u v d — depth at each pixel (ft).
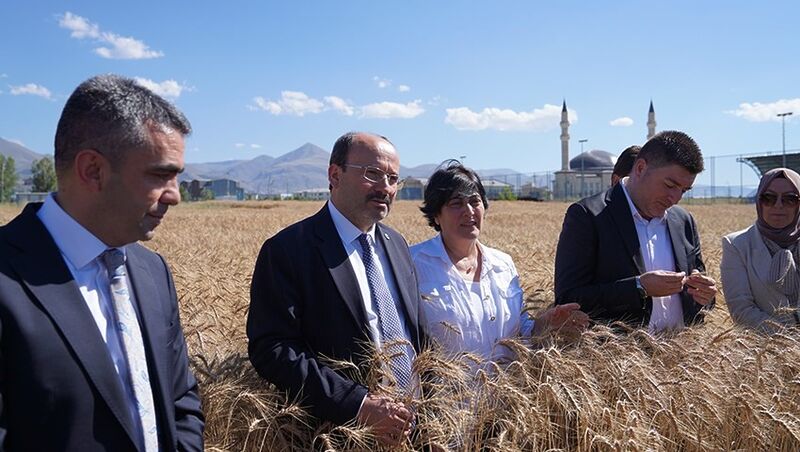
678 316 14.92
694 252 15.25
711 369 11.66
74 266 6.99
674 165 13.44
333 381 10.07
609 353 11.75
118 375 6.91
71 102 6.86
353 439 9.72
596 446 9.95
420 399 10.40
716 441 10.78
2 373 6.27
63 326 6.53
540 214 135.95
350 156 11.11
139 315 7.63
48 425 6.37
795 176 15.17
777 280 14.93
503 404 10.43
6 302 6.30
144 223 7.07
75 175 6.83
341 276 10.91
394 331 11.17
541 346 12.62
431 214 13.37
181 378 8.38
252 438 10.61
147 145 6.82
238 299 18.31
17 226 6.86
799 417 10.91
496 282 13.44
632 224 14.26
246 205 237.45
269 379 10.41
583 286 14.20
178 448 8.00
